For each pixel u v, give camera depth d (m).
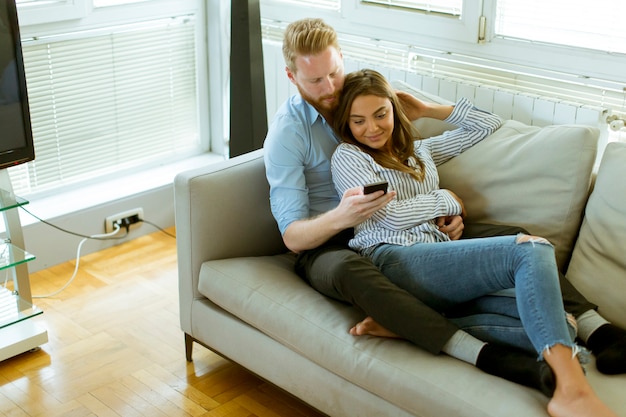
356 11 3.22
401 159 2.28
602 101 2.64
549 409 1.73
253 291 2.23
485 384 1.83
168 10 3.53
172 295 3.01
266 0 3.56
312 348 2.08
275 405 2.39
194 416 2.33
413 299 1.98
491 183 2.32
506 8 2.78
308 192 2.40
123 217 3.39
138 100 3.54
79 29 3.22
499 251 1.95
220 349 2.42
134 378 2.51
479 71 2.94
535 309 1.83
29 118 2.57
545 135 2.27
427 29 3.01
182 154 3.80
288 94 3.43
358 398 2.03
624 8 2.50
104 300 2.97
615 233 2.07
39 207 3.22
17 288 2.66
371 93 2.20
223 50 3.68
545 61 2.73
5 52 2.46
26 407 2.37
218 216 2.38
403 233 2.18
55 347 2.68
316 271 2.16
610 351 1.87
